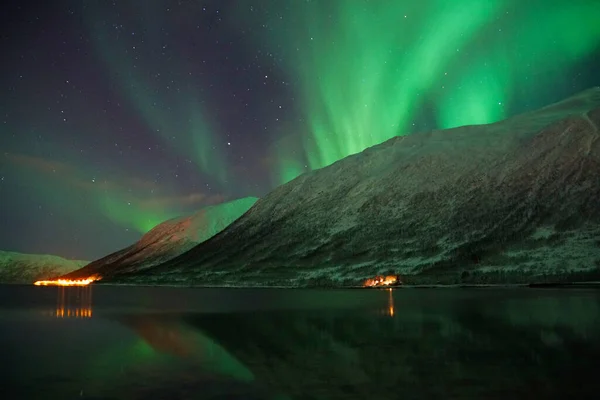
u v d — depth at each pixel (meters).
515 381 7.52
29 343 11.97
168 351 10.68
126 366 9.08
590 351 9.98
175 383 7.67
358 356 9.84
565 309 19.48
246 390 7.20
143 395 6.94
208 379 7.94
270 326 15.28
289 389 7.25
